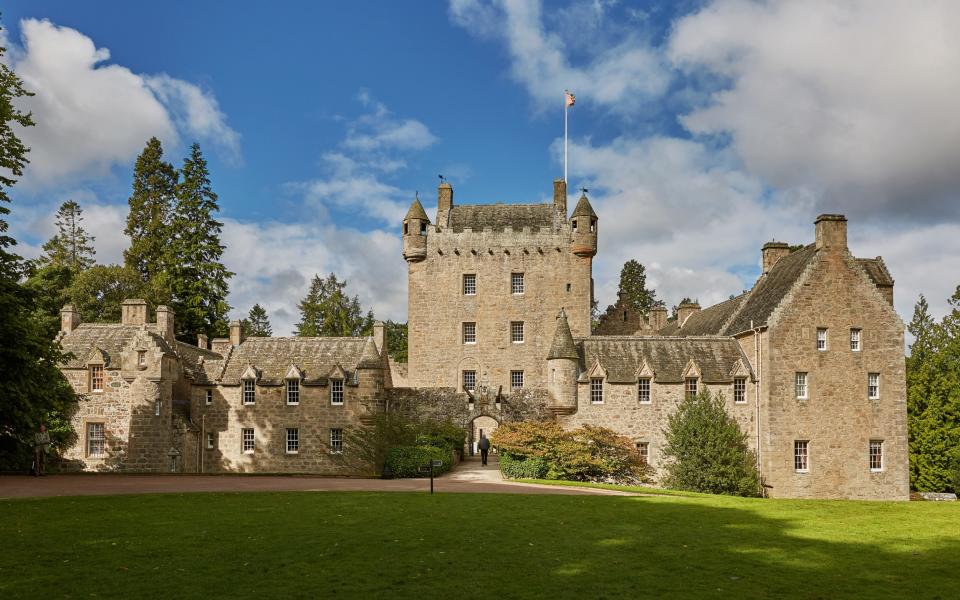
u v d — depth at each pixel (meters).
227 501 25.17
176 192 71.06
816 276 46.81
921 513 24.44
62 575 14.62
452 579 14.77
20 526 19.72
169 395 46.19
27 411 29.05
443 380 58.38
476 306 58.72
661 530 20.47
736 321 52.78
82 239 79.62
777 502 27.56
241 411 49.00
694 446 42.78
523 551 17.33
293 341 51.91
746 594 14.11
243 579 14.52
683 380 46.91
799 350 46.06
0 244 29.62
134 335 46.19
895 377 46.69
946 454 50.59
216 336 69.12
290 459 48.34
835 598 13.94
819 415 45.84
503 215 61.97
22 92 30.45
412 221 59.38
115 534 18.67
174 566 15.45
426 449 40.78
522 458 40.12
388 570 15.34
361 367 48.59
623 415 47.09
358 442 45.19
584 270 58.53
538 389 52.38
